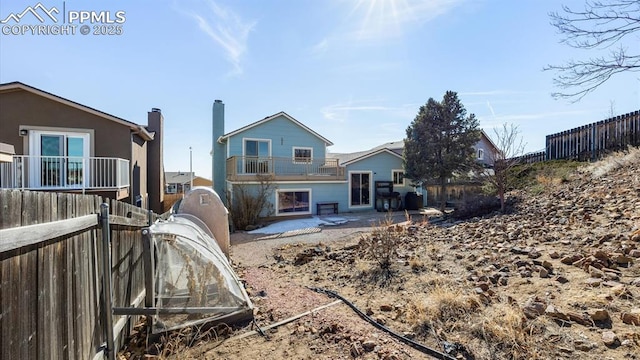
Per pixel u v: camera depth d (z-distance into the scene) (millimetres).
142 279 4195
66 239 2250
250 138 16516
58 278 2135
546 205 7211
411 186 19594
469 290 3684
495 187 9336
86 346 2516
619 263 3506
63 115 10469
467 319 3043
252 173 15562
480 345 2646
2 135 9703
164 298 3400
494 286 3713
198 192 6582
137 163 13406
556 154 12445
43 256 1968
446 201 18875
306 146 17844
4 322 1603
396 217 15523
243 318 3521
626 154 8477
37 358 1875
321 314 3623
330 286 4852
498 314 2963
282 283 5195
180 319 3311
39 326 1909
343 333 3074
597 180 7867
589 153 10703
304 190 16656
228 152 16406
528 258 4297
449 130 16531
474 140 16266
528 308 2943
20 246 1679
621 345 2312
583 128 11109
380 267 5145
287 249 8914
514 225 6336
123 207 3494
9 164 9570
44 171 10008
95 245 2727
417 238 7051
